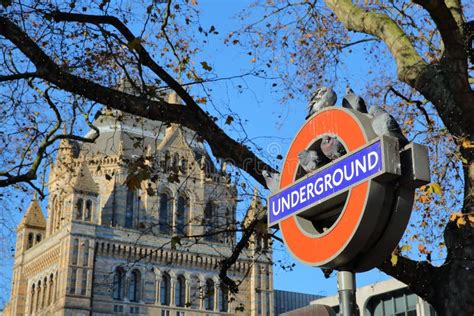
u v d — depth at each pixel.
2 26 12.20
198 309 85.25
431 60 15.55
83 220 82.88
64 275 79.75
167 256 84.56
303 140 7.18
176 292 85.06
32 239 96.19
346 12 13.09
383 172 5.73
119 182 86.88
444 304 10.44
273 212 7.19
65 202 84.38
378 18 12.52
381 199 5.89
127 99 12.50
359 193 5.99
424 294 10.81
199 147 48.88
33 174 13.67
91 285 79.94
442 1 10.04
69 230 81.50
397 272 10.76
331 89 7.24
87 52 16.41
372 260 6.20
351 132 6.44
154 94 13.66
